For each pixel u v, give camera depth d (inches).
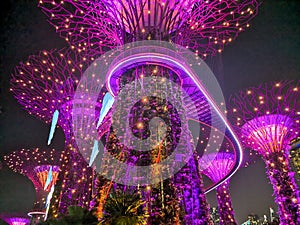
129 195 278.1
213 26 504.1
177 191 362.6
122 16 443.8
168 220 327.9
